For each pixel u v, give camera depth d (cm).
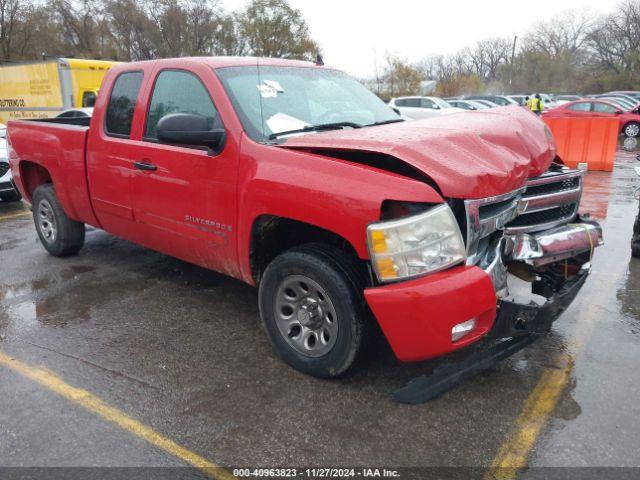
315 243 324
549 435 279
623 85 5612
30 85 1705
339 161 301
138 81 431
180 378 334
